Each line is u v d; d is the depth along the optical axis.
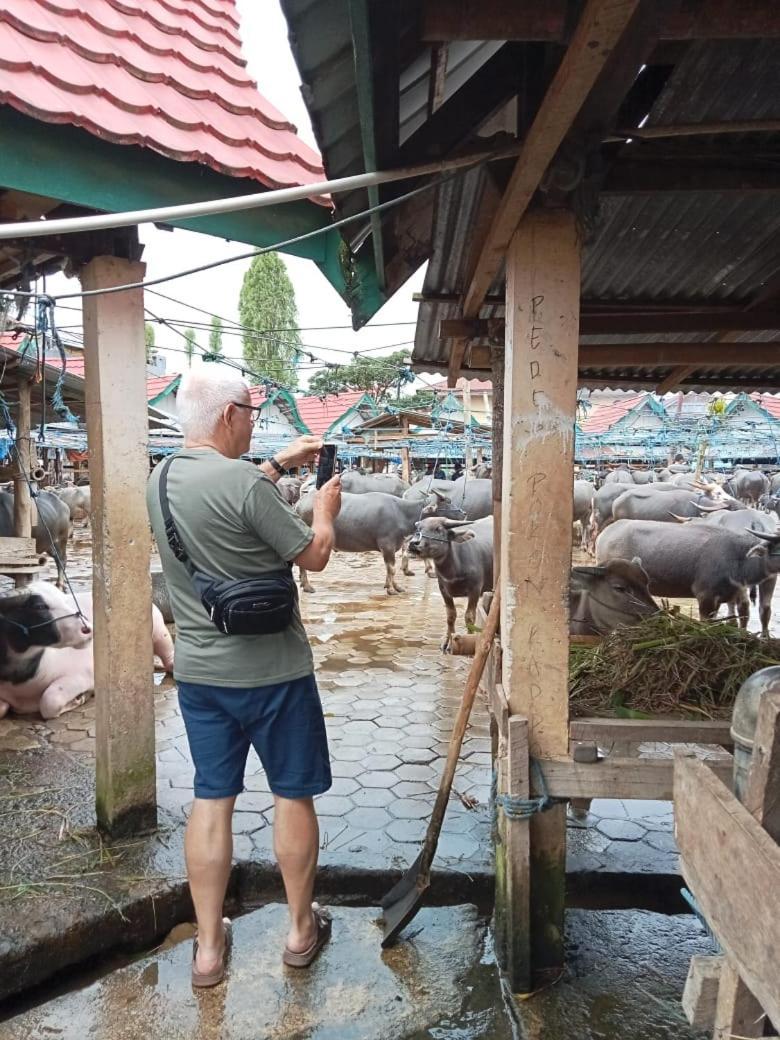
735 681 2.65
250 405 2.46
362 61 1.63
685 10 1.66
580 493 15.09
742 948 1.29
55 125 2.50
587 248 3.42
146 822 3.16
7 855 2.98
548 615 2.36
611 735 2.38
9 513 7.39
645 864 3.06
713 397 24.94
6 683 4.62
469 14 1.72
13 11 2.86
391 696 5.31
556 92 1.70
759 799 1.36
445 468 26.78
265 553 2.30
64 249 2.97
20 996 2.46
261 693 2.32
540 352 2.30
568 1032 2.29
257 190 3.01
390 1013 2.36
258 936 2.72
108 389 2.95
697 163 2.51
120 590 3.02
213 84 3.49
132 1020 2.33
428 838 2.73
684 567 6.04
